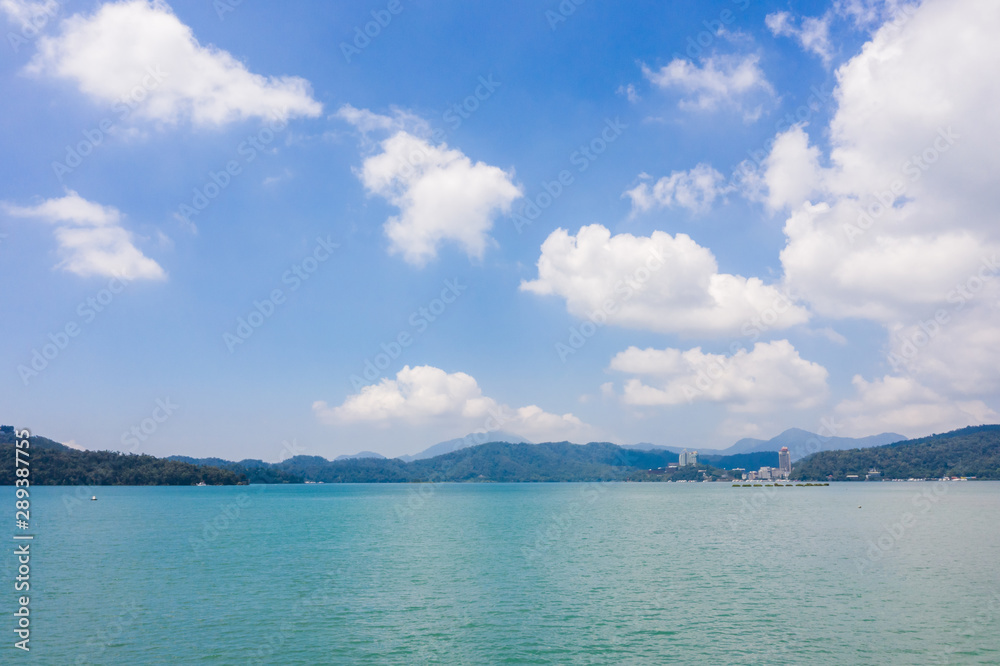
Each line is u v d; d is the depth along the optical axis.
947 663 22.69
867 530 70.12
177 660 23.00
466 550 53.81
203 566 44.16
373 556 49.84
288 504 144.00
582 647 24.75
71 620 28.47
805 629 27.03
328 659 23.31
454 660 23.27
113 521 84.69
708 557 48.59
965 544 56.19
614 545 57.22
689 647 24.66
